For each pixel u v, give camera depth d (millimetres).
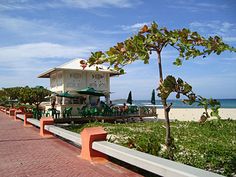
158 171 4832
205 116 5395
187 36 5480
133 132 15141
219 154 7504
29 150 9445
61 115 22453
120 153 6023
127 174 6293
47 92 21703
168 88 5520
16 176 6324
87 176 6188
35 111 22500
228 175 6102
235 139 11523
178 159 6816
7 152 9125
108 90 26469
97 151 7758
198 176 4039
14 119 24359
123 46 5418
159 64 6184
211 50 5516
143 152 6254
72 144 10570
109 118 22016
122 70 5562
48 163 7484
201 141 10859
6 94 40094
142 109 24406
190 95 5496
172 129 16219
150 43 5832
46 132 13070
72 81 24891
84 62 5773
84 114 21719
